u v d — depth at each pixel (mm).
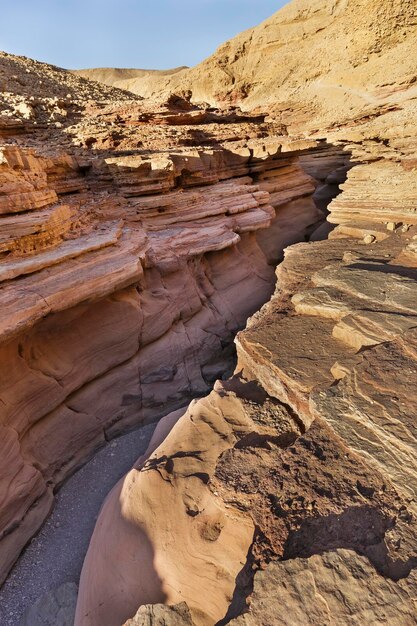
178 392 12062
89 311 10461
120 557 5746
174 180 16469
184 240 14328
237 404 6094
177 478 5629
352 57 48312
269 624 3139
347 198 15570
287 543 3791
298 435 5254
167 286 13211
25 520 8234
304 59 55000
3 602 7418
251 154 19875
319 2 52875
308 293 7801
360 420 4547
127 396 11195
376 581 3166
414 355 5375
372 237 11164
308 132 35625
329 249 11164
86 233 11281
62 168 14383
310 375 5570
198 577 4809
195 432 6105
